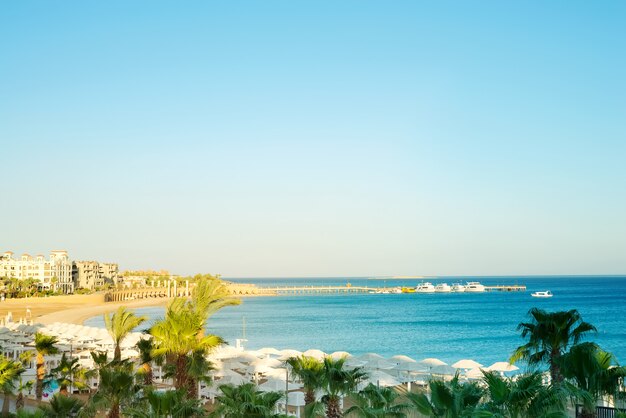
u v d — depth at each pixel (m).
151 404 22.66
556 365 24.20
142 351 37.03
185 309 33.69
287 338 105.75
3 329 66.06
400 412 21.83
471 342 98.81
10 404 37.88
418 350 88.56
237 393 23.02
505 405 17.09
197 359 31.06
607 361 19.89
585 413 19.22
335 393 27.67
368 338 105.62
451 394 17.84
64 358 42.53
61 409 26.94
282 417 21.78
